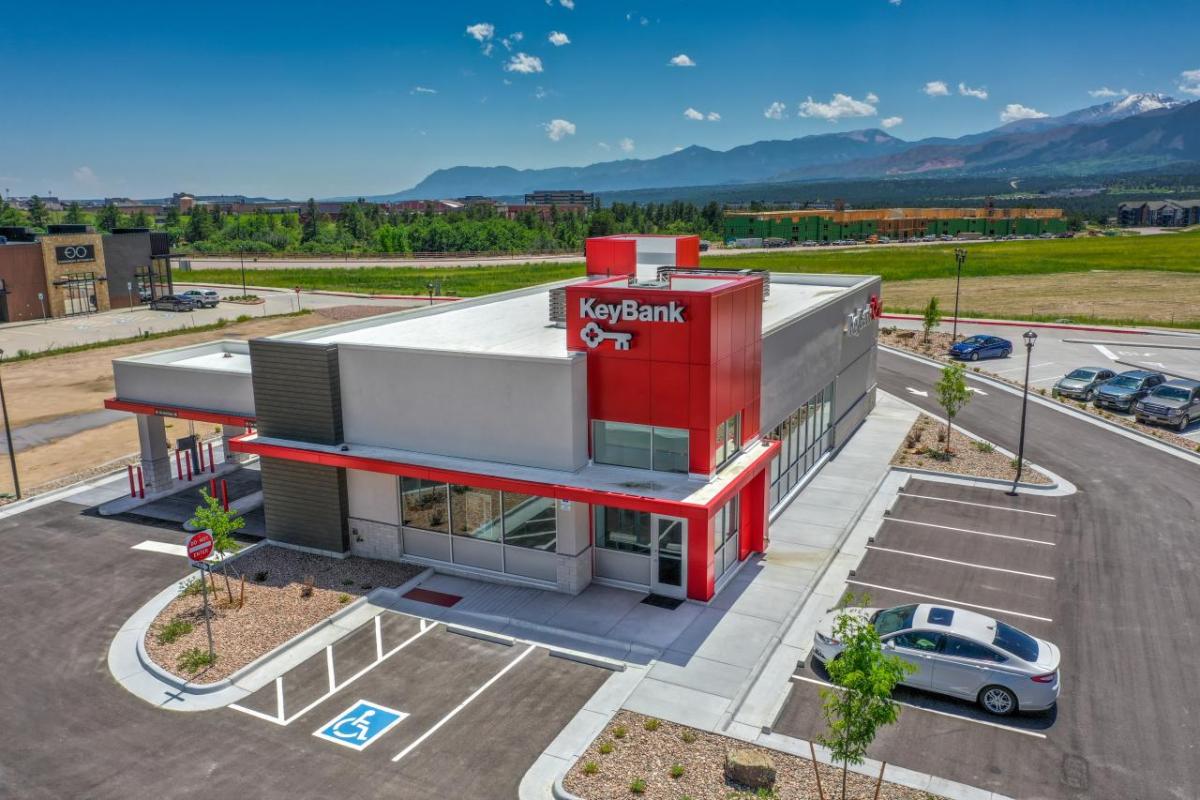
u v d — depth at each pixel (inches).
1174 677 722.8
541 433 894.4
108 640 826.2
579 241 7253.9
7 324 3004.4
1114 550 988.6
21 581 960.3
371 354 965.2
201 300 3385.8
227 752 646.5
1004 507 1136.8
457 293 3821.4
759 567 956.0
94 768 631.8
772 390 1047.6
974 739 640.4
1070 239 7583.7
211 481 1289.4
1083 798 574.9
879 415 1622.8
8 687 746.8
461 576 948.6
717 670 742.5
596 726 665.0
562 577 897.5
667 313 840.9
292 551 1021.8
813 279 1636.3
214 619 847.1
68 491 1259.8
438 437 949.2
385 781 608.4
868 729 488.4
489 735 658.2
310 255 6304.1
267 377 1018.7
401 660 773.9
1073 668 738.8
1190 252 5531.5
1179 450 1374.3
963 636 682.2
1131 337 2463.1
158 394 1195.3
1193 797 576.1
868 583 916.6
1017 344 2374.5
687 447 868.6
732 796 569.6
